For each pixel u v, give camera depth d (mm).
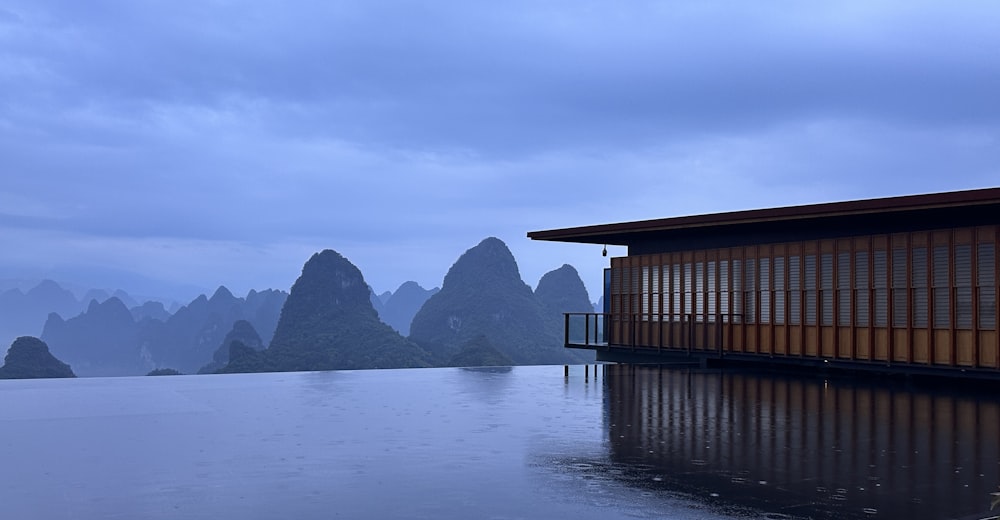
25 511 7391
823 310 24516
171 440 11617
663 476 9055
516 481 8750
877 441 11648
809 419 14133
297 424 13398
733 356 27359
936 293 21359
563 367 30078
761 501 7848
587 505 7656
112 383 22672
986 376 19906
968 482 8797
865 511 7461
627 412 15156
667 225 27000
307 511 7391
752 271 26953
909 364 21812
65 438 11789
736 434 12305
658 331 30641
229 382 23078
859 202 21016
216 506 7582
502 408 15844
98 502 7742
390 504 7672
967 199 18625
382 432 12445
